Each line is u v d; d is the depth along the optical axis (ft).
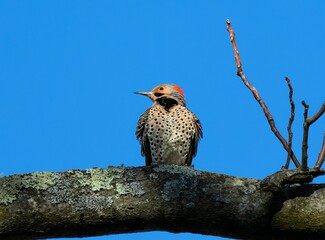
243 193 19.27
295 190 19.66
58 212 18.56
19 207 18.44
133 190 19.15
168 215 19.03
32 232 18.48
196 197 19.16
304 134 19.15
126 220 18.89
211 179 19.62
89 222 18.72
